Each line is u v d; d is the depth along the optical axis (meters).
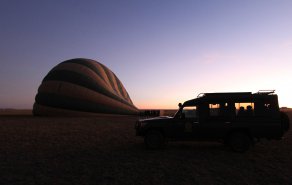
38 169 7.92
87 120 30.14
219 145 12.41
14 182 6.65
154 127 11.20
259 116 10.55
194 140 11.07
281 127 10.37
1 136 15.36
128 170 7.71
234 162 8.73
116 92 46.62
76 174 7.34
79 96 39.31
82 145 12.29
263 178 6.85
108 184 6.43
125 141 13.55
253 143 10.59
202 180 6.68
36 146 12.01
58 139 14.22
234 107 10.82
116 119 32.62
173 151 10.81
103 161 8.95
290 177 6.93
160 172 7.46
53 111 39.03
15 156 9.84
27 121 27.89
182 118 11.17
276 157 9.58
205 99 11.15
